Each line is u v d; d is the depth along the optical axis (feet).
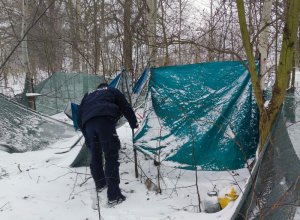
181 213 12.19
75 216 12.58
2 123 21.90
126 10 21.04
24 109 22.85
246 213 9.91
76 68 53.11
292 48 11.14
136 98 17.29
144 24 22.99
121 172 16.21
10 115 22.29
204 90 15.37
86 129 14.10
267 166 10.57
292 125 11.25
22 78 60.13
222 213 11.49
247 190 10.28
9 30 53.01
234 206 11.09
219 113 15.14
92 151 14.20
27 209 12.98
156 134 15.49
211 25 25.43
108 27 34.45
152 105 15.81
